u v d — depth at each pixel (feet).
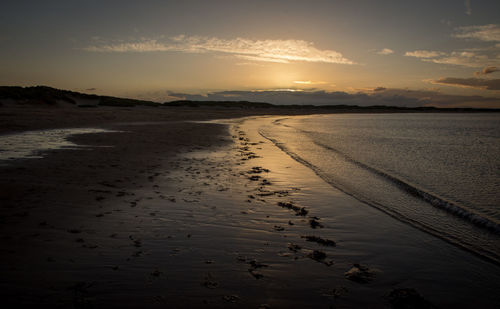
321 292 10.14
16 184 20.80
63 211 16.47
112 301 9.02
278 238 14.70
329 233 15.72
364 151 50.47
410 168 36.96
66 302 8.83
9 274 10.14
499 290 10.90
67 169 26.37
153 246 13.05
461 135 95.14
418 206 21.15
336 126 124.77
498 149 59.67
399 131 105.60
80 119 85.81
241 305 9.14
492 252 14.11
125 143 44.98
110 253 12.16
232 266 11.65
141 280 10.28
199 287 10.03
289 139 64.95
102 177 24.44
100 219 15.76
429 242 15.05
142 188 22.09
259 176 28.30
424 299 9.97
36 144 40.68
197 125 90.43
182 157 36.32
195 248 13.08
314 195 22.93
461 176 33.06
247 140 58.85
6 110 94.58
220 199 20.54
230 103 324.19
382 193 24.30
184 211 17.80
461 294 10.55
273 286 10.35
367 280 11.12
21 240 12.73
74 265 11.03
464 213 19.45
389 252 13.74
